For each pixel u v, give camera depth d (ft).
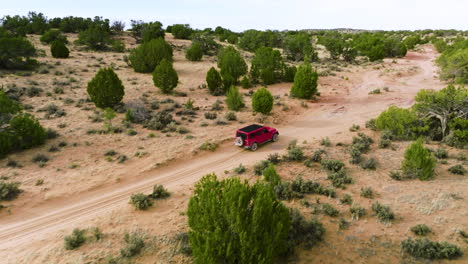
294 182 53.21
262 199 30.17
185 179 59.62
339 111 113.91
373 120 93.61
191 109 106.63
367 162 62.23
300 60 248.73
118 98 102.27
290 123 100.58
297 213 41.75
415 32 543.80
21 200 49.34
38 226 43.16
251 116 103.65
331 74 184.75
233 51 167.94
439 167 60.95
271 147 77.61
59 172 59.77
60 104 101.71
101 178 58.54
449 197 48.42
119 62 179.22
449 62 154.20
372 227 41.98
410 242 37.09
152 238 38.93
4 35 143.54
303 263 34.76
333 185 54.54
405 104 121.60
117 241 38.50
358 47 290.76
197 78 157.07
